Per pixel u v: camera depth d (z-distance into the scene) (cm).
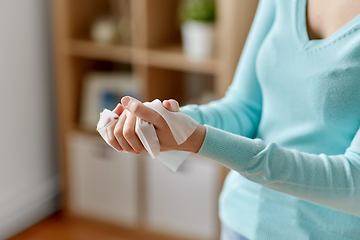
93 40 291
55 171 315
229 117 183
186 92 301
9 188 292
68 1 287
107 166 296
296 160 135
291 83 161
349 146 154
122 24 288
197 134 136
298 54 159
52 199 314
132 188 293
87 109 301
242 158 136
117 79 296
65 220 310
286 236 167
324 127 155
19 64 288
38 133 304
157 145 133
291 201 166
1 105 283
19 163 296
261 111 187
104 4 303
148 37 274
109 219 302
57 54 292
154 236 295
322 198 134
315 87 153
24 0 285
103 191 300
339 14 150
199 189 278
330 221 159
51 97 307
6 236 293
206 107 180
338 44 149
